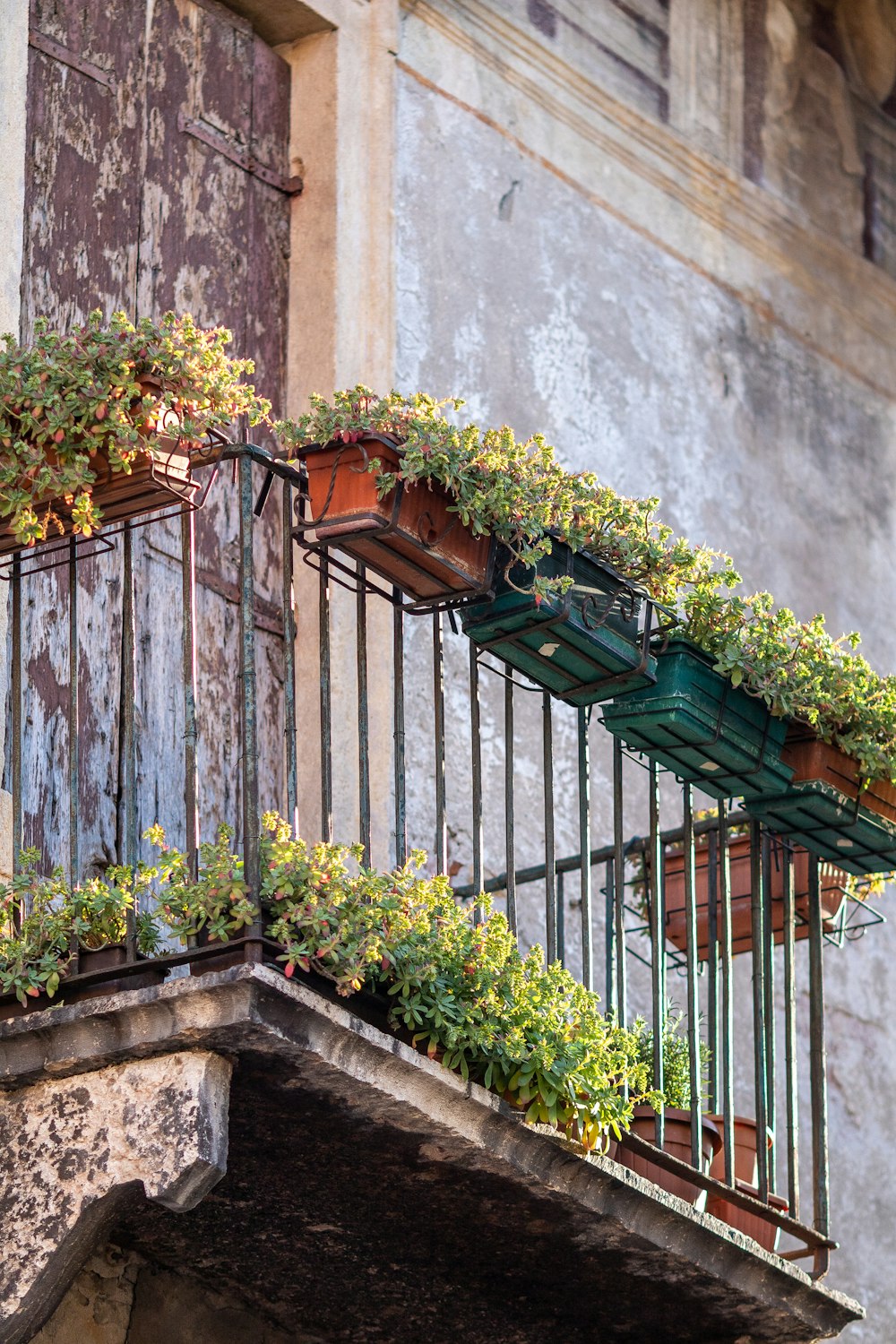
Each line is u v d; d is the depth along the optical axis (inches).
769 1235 362.9
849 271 594.9
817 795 356.8
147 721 393.4
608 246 519.8
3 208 369.1
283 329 448.5
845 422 582.6
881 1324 500.7
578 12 524.4
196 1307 349.4
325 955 282.8
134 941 289.3
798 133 586.6
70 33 417.1
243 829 291.7
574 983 318.3
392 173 464.1
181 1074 278.4
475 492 312.5
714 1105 383.6
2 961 292.8
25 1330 283.1
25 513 298.4
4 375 299.0
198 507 308.3
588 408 501.7
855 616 566.3
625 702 344.8
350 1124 295.4
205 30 446.6
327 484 308.3
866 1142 518.0
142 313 416.8
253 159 450.3
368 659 430.6
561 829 467.5
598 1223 319.9
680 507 521.0
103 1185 280.7
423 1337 367.2
